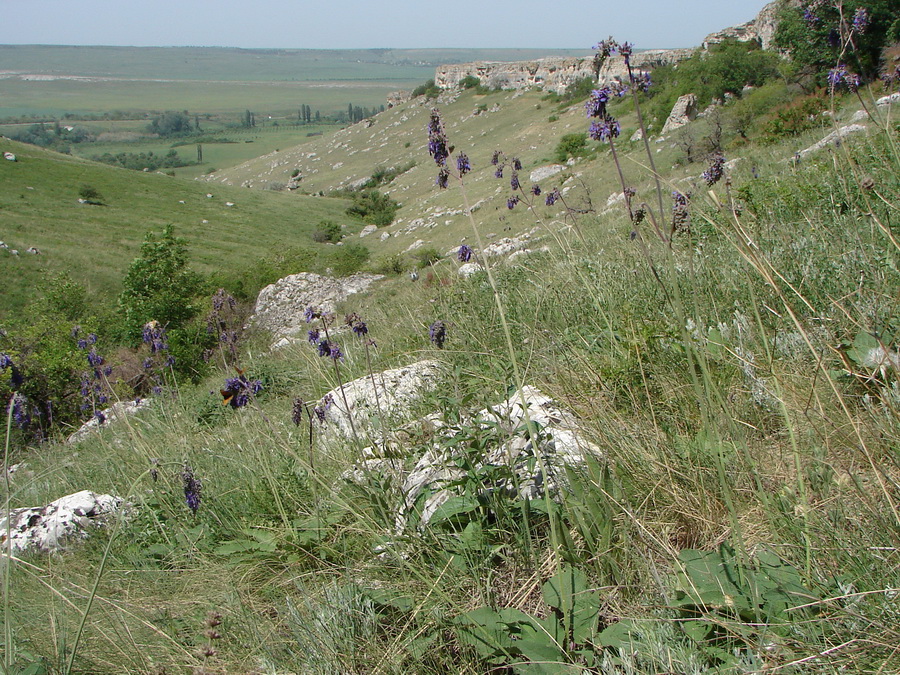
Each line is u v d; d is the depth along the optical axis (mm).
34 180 74000
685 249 4078
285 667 2041
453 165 1875
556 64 113812
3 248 49812
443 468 2730
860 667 1460
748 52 48438
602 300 4039
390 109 151875
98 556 3477
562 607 1863
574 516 2238
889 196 4039
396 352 5664
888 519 1762
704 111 42531
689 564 1913
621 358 3135
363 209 87750
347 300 19797
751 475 2209
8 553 2043
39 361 13641
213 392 8094
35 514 4254
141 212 73000
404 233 58375
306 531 2836
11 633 2277
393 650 1994
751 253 2037
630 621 1852
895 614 1523
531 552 2221
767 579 1784
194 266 55688
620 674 1632
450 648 2020
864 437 2125
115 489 4582
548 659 1777
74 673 2195
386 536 2504
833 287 3045
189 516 3504
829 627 1588
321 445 3939
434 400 3613
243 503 3441
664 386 2848
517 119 105250
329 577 2549
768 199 5723
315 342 3215
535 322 4199
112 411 6965
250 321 21172
